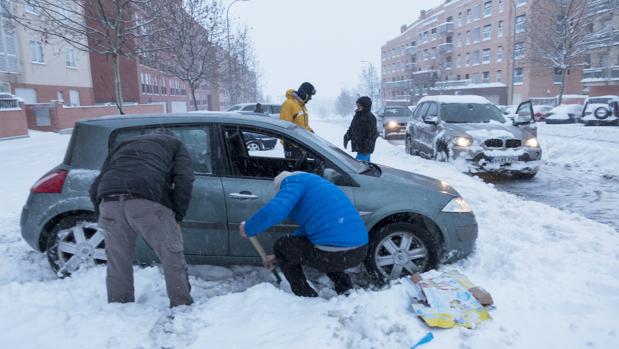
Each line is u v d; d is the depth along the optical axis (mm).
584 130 19094
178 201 3021
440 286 3285
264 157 4566
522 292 3371
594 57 37312
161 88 50312
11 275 3977
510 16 50156
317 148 3963
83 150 3842
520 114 9703
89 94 33750
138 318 2969
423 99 12148
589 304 3160
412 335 2691
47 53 28016
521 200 6500
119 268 3115
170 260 3100
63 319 2924
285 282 3807
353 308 3055
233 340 2697
